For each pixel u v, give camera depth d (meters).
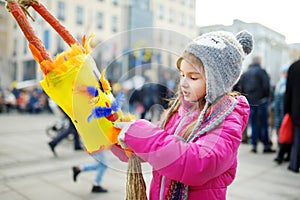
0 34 17.08
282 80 4.99
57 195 2.96
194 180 1.01
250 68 5.05
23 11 1.07
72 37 1.13
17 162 4.13
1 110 13.15
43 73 1.05
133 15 14.78
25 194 2.96
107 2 20.89
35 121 9.84
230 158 1.04
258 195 3.10
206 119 1.09
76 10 18.97
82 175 3.61
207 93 1.05
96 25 20.31
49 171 3.73
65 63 1.03
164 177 1.14
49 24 1.14
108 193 3.05
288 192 3.20
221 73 1.07
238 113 1.14
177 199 1.10
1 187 3.13
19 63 16.97
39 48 1.04
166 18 16.38
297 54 5.82
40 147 5.20
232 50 1.11
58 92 1.05
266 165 4.30
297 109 3.87
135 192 1.12
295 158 3.96
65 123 6.12
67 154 4.61
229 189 3.25
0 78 16.91
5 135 6.60
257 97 5.00
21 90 13.70
